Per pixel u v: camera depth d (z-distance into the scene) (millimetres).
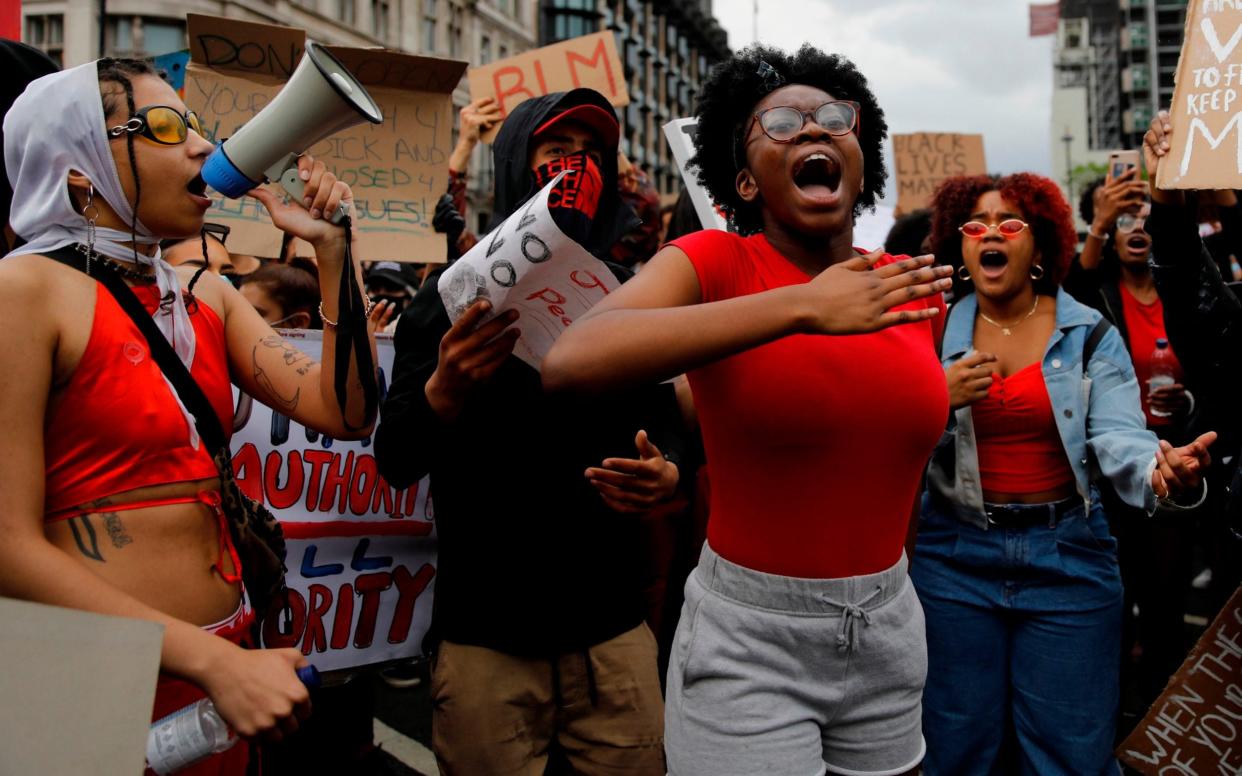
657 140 53219
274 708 1300
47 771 999
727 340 1291
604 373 1332
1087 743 2400
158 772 1330
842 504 1645
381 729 3777
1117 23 91938
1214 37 2096
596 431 2076
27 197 1549
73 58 22531
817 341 1586
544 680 2051
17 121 1530
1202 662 2182
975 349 2691
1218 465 3092
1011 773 2588
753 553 1682
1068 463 2494
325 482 2539
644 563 2990
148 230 1597
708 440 1719
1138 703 3764
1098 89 105688
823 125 1675
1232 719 2156
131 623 1038
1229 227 2830
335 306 1762
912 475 1723
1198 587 5512
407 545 2637
